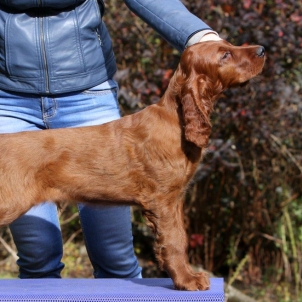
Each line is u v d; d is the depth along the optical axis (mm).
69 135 4383
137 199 4266
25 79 4707
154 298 3723
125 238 4992
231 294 8586
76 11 4734
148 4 4551
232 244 9250
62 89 4730
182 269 4062
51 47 4672
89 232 4969
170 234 4137
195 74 4242
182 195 4270
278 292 9023
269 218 8922
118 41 8281
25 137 4367
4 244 9289
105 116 4887
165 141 4184
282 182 8742
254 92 7742
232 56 4312
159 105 4359
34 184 4320
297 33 7793
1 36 4695
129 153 4258
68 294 3781
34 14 4688
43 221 4863
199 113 4125
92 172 4305
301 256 9031
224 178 8797
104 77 4895
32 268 5023
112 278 4859
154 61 8180
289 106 7895
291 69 8117
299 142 8352
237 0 7578
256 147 8312
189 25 4395
